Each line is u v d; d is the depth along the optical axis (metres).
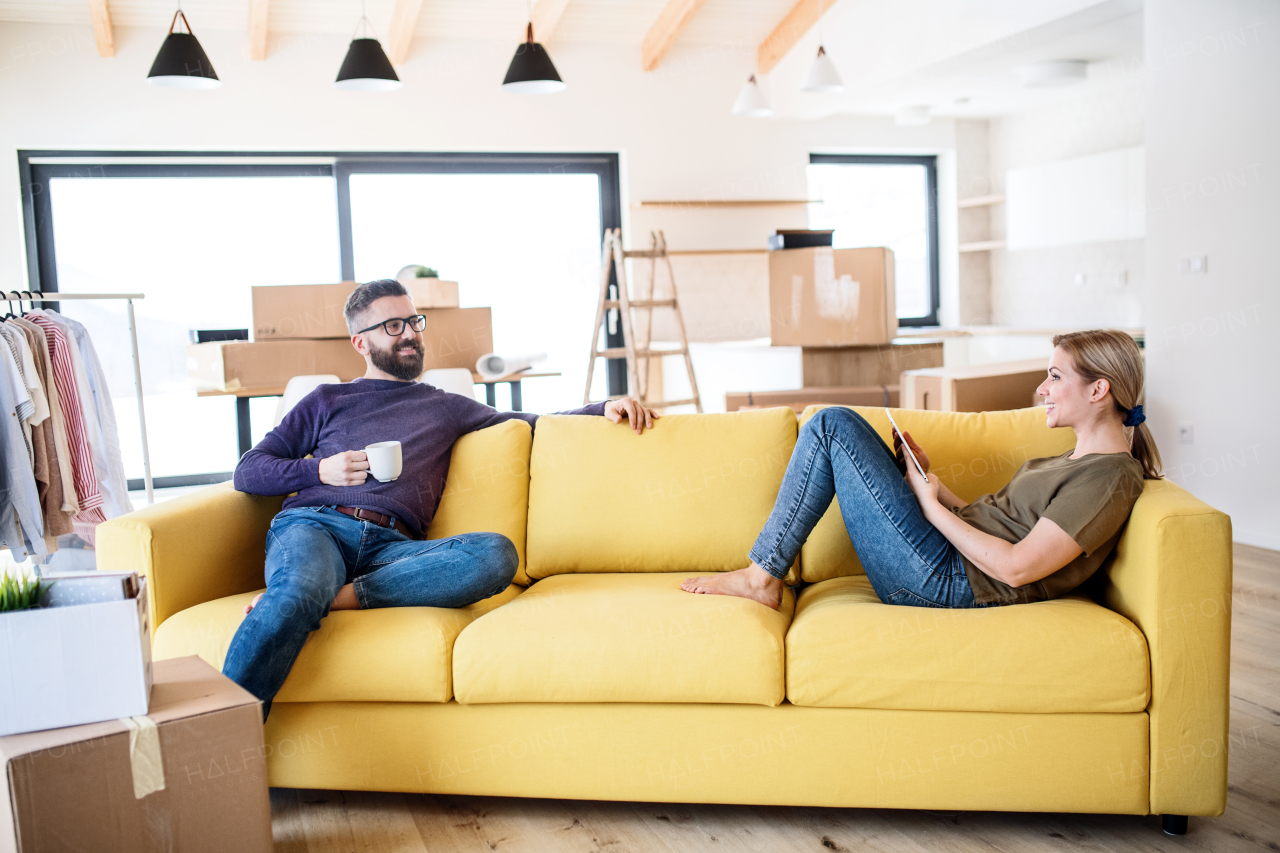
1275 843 1.65
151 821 1.40
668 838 1.73
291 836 1.77
